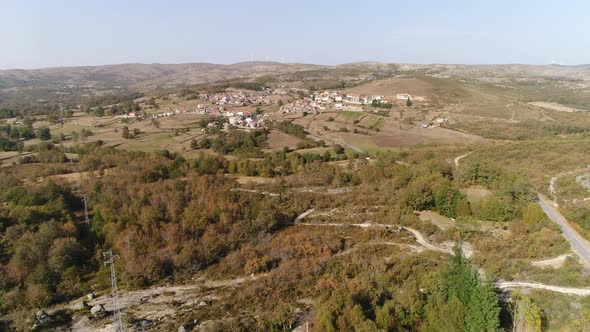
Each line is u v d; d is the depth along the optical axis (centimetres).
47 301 4947
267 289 4900
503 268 4359
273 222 6912
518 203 6091
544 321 3228
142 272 5475
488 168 7488
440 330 3145
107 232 6359
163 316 4569
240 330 4028
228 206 7144
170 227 6400
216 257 6056
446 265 4275
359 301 3788
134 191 7475
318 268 5206
